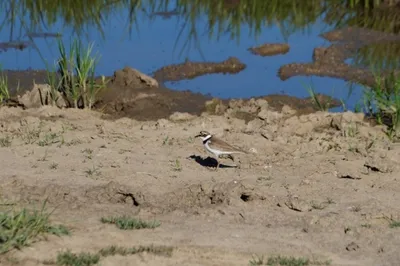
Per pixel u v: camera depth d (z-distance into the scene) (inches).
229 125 1000.9
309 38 1371.8
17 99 1082.1
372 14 1461.6
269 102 1118.4
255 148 916.6
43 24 1401.3
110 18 1444.4
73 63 1097.4
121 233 690.2
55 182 804.6
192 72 1230.9
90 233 685.9
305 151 911.0
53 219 712.4
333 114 1015.0
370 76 1211.9
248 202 770.8
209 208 759.1
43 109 1040.2
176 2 1534.2
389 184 816.9
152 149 915.4
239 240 689.6
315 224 725.9
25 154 886.4
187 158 890.1
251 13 1472.7
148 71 1230.9
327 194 789.9
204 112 1080.2
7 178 807.1
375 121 1027.9
